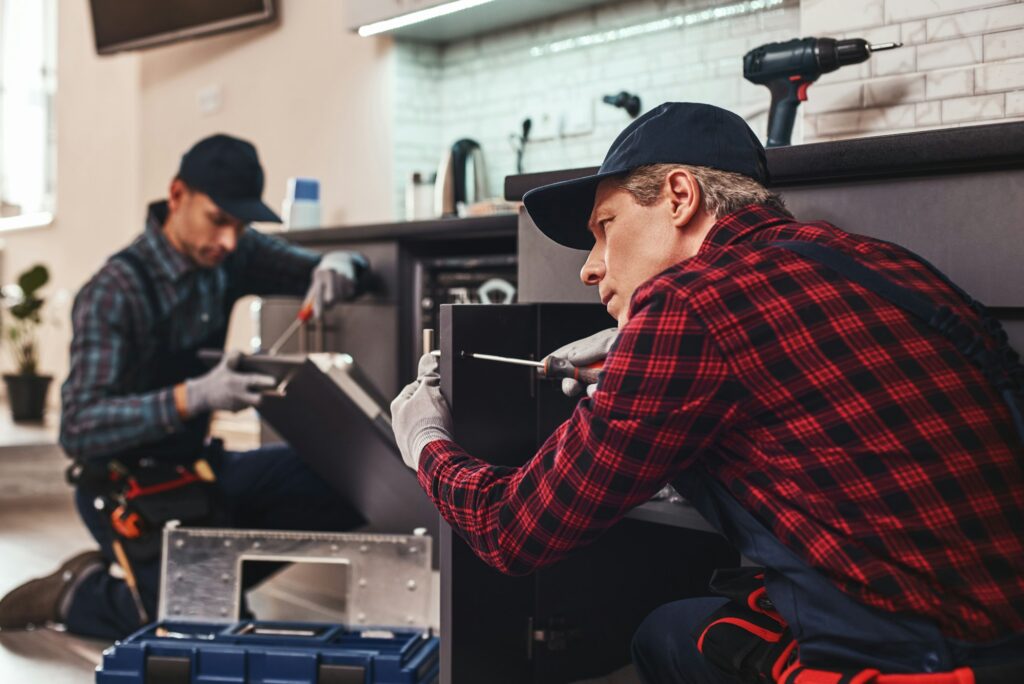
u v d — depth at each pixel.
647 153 1.24
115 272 2.57
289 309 3.76
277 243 3.09
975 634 1.04
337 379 2.05
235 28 4.98
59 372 7.14
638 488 1.14
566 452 1.17
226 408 2.33
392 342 3.31
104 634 2.57
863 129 2.33
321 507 2.79
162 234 2.64
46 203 7.88
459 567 1.72
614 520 1.18
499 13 3.84
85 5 6.68
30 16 7.95
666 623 1.54
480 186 3.91
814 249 1.13
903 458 1.05
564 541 1.20
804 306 1.08
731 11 3.24
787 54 2.27
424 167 4.36
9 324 7.44
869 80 2.32
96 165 6.64
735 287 1.09
